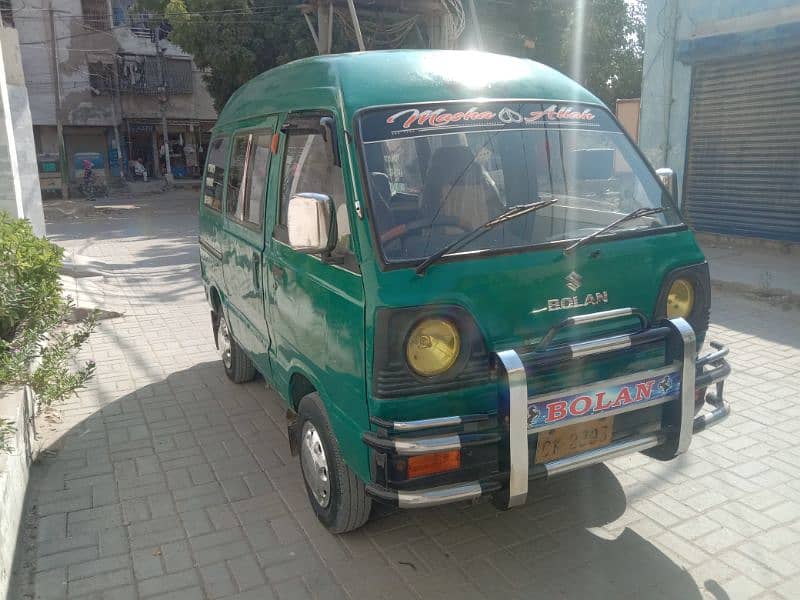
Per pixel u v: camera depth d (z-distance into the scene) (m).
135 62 31.03
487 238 2.99
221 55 19.58
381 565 3.29
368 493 2.80
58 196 28.88
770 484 3.85
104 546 3.50
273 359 4.13
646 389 2.95
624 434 3.02
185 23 19.55
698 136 10.91
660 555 3.26
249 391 5.64
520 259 2.90
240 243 4.59
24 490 3.90
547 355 2.81
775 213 9.95
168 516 3.77
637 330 3.16
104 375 6.12
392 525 3.62
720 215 10.77
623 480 3.95
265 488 4.05
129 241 15.01
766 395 5.07
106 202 26.08
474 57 3.57
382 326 2.64
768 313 7.24
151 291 9.59
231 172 4.99
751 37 9.66
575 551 3.32
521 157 3.32
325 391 3.20
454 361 2.73
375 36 12.01
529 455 2.79
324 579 3.19
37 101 29.58
